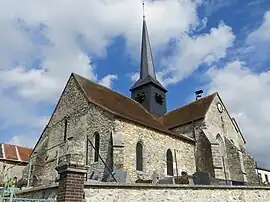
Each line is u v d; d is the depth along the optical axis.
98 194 10.91
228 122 31.02
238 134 31.89
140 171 20.80
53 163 23.92
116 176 18.05
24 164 35.22
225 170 27.81
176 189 13.65
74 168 9.26
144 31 38.44
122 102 27.34
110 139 20.17
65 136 24.12
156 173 21.22
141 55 37.09
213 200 15.02
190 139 26.72
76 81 24.98
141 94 33.28
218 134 28.77
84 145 21.84
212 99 30.12
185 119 29.53
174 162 23.92
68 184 9.00
